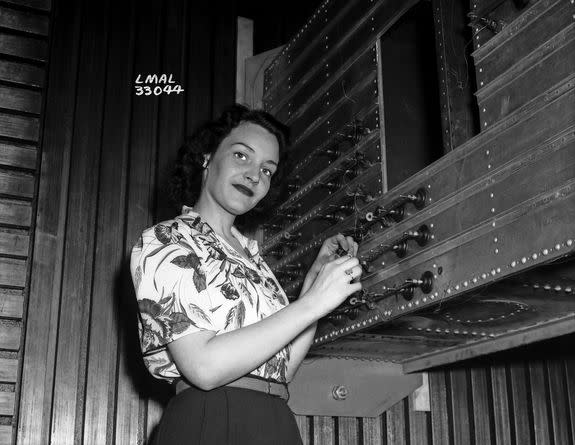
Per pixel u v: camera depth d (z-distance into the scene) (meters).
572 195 1.38
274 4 3.33
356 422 2.75
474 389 2.87
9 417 2.42
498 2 1.67
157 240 1.67
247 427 1.53
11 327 2.49
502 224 1.58
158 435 1.58
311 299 1.58
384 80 2.45
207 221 1.90
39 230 2.61
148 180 2.83
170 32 3.06
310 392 2.63
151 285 1.60
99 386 2.54
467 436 2.83
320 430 2.69
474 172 1.69
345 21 2.43
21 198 2.64
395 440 2.77
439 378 2.88
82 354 2.56
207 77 3.08
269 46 3.27
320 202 2.41
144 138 2.88
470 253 1.67
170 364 1.62
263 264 1.93
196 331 1.54
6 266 2.54
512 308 1.91
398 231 1.96
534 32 1.57
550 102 1.47
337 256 2.06
